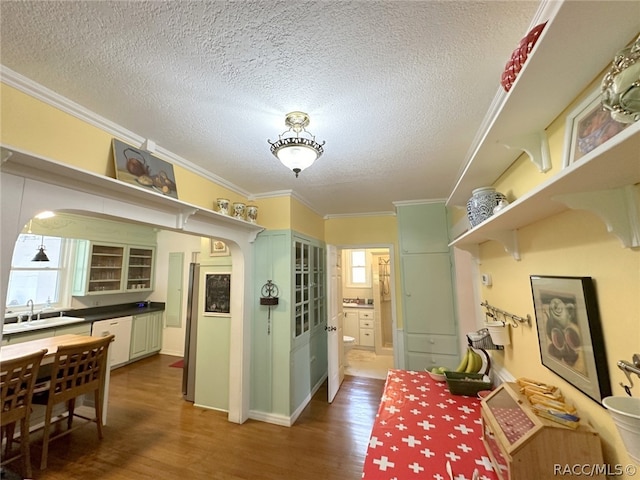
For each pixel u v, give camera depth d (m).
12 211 1.19
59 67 1.25
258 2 0.96
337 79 1.35
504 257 1.74
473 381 1.72
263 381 3.03
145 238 5.70
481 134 1.87
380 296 5.82
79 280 4.58
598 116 0.84
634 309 0.77
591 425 0.95
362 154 2.20
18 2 0.94
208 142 1.97
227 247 3.28
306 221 3.69
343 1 0.95
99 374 2.67
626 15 0.62
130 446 2.49
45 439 2.22
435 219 3.51
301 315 3.41
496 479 0.99
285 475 2.12
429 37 1.11
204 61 1.23
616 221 0.76
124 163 1.73
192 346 3.54
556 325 1.13
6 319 3.76
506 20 1.03
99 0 0.94
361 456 2.35
